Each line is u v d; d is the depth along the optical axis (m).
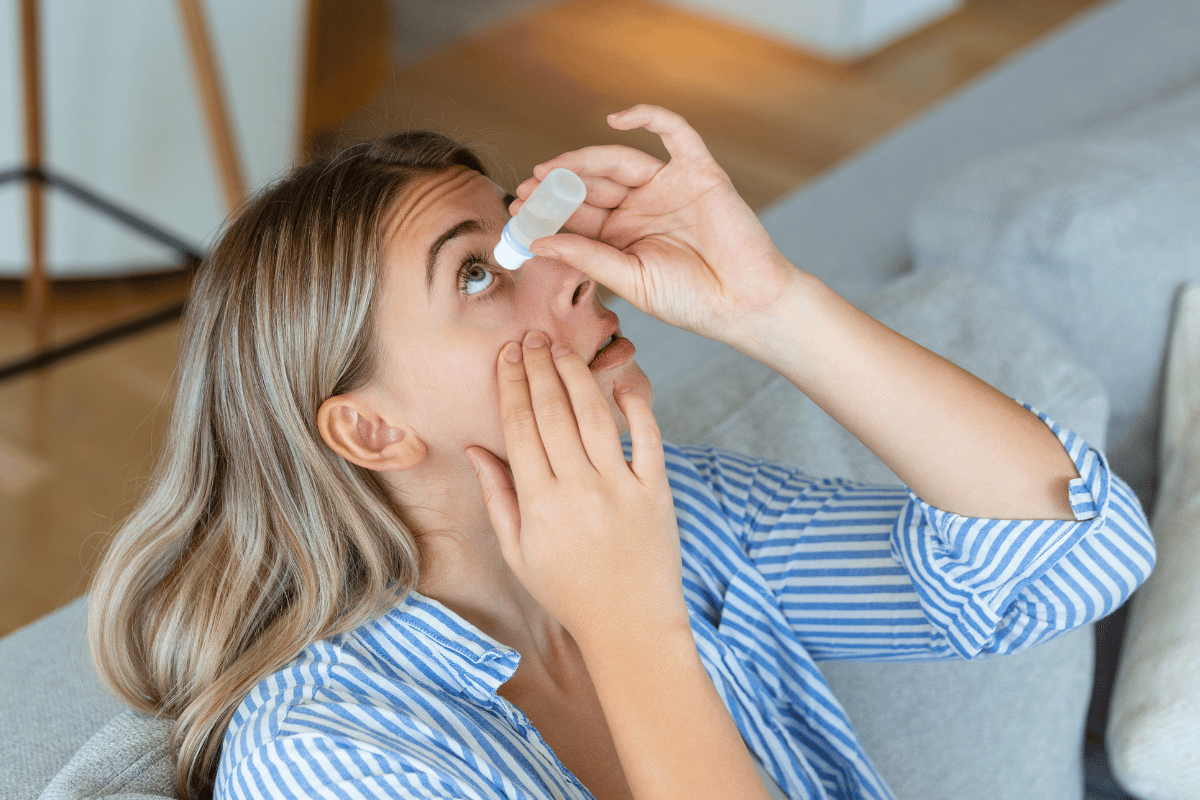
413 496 1.04
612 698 0.93
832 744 1.16
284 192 1.02
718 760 0.91
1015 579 1.06
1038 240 1.44
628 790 1.08
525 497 0.96
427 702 1.00
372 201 0.99
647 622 0.93
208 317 1.02
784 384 1.35
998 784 1.24
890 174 1.81
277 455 1.02
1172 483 1.36
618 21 4.30
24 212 2.72
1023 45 4.19
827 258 1.62
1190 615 1.23
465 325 1.00
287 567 1.04
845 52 4.05
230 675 1.01
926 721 1.25
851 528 1.16
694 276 1.02
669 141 1.04
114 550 1.05
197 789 1.03
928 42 4.21
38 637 1.12
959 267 1.51
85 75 2.62
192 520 1.05
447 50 4.02
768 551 1.18
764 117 3.73
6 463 2.33
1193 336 1.41
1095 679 1.43
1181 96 1.66
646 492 0.95
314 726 0.95
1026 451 1.04
